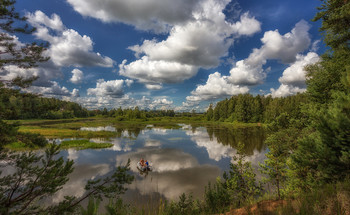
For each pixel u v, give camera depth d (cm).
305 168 738
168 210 637
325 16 1156
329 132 502
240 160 903
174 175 1820
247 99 8775
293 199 469
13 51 557
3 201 343
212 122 10012
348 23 1023
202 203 779
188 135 4803
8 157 385
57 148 435
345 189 372
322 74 1277
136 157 2520
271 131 1322
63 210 388
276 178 865
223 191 759
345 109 514
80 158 2411
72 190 1412
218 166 2144
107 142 3634
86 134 4412
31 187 383
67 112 12900
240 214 430
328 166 502
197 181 1666
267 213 371
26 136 417
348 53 1056
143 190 1433
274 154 914
